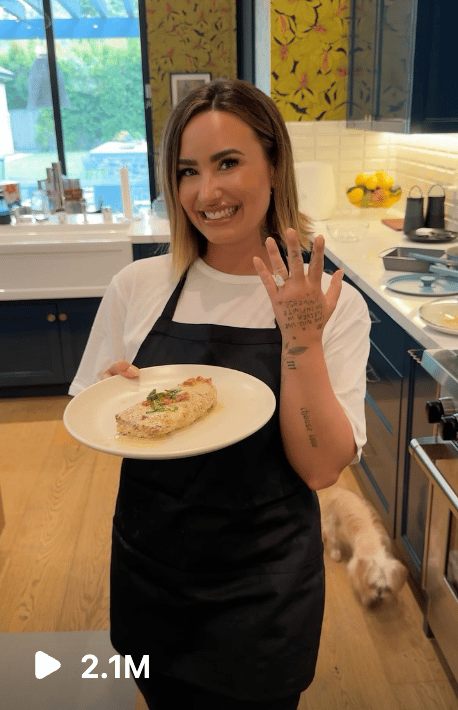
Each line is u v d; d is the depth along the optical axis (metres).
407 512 2.17
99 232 3.81
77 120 4.51
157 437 0.91
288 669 1.06
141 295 1.22
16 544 2.50
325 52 3.70
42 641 2.03
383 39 3.07
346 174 3.97
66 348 3.72
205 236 1.12
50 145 4.55
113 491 2.87
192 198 1.06
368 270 2.59
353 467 3.01
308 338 0.97
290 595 1.06
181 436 0.93
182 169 1.07
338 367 1.09
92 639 2.04
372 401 2.52
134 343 1.20
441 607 1.79
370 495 2.72
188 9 4.14
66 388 3.87
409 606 2.14
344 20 3.64
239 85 1.04
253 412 0.95
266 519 1.07
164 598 1.10
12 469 3.07
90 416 1.00
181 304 1.18
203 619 1.08
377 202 3.70
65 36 4.32
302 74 3.73
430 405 1.45
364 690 1.81
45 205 4.10
